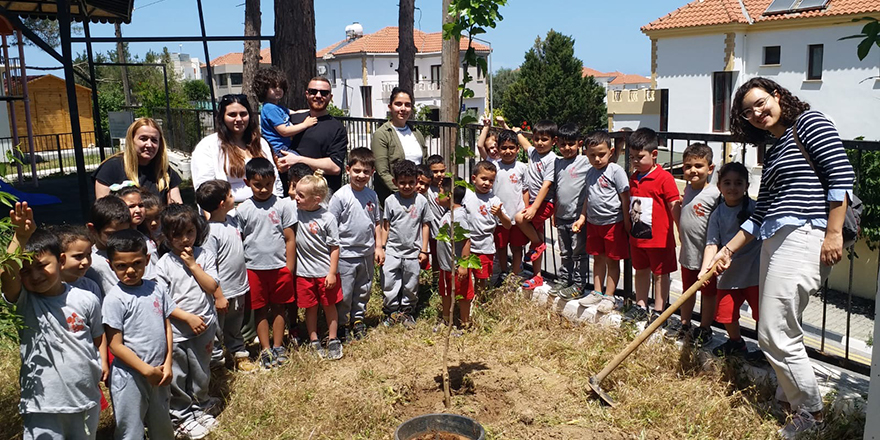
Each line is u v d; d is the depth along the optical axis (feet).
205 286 12.78
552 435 11.67
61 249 10.32
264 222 14.67
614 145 15.85
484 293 17.49
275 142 17.95
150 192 13.71
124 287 11.16
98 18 39.55
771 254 10.73
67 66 20.68
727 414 11.59
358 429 12.29
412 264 16.79
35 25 80.74
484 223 16.52
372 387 13.67
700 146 13.00
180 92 150.41
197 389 12.90
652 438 11.41
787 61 79.30
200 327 12.41
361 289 16.35
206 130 47.65
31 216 10.19
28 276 9.82
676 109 90.17
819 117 10.21
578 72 141.49
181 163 49.88
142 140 14.43
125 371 11.00
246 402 13.10
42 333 10.05
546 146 17.25
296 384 13.87
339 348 15.43
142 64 47.14
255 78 18.16
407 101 18.88
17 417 12.46
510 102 146.00
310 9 27.32
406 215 16.56
